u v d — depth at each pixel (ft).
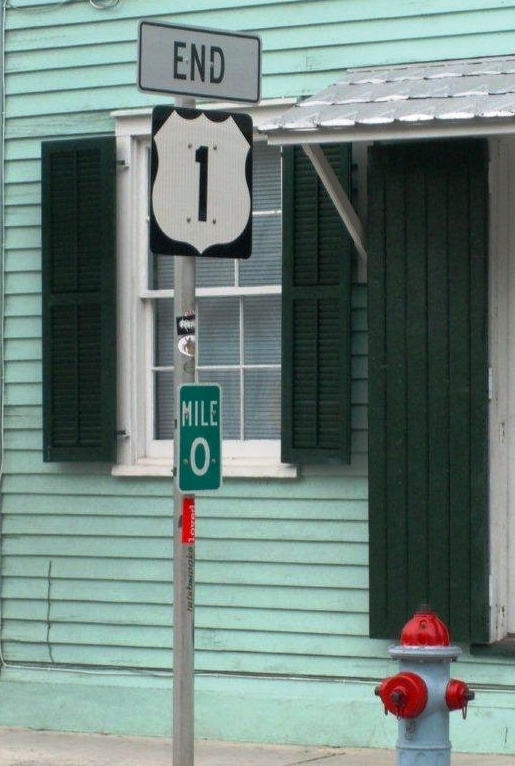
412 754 31.22
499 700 43.88
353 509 46.19
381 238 44.29
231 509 47.85
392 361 44.21
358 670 46.09
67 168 50.03
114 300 49.44
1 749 47.52
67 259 50.03
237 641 47.73
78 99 50.70
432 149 43.78
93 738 49.14
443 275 43.70
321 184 46.16
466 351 43.50
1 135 51.65
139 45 33.60
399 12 46.09
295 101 47.42
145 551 49.29
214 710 47.73
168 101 49.52
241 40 35.04
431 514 43.88
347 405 45.65
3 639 51.37
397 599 44.29
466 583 43.55
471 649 43.96
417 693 30.86
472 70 43.42
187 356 33.81
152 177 33.47
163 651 49.01
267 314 48.75
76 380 49.80
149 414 50.01
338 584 46.32
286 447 46.44
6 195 51.52
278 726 46.91
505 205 44.39
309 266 46.24
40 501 50.90
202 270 49.65
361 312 46.03
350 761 44.16
